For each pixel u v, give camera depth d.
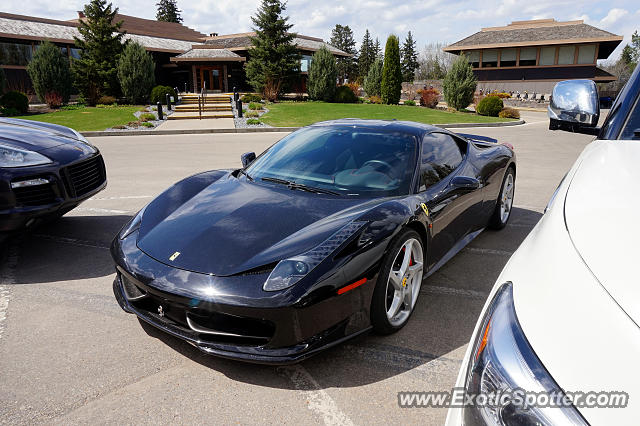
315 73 27.62
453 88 26.70
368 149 3.29
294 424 1.97
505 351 1.04
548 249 1.28
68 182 3.96
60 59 22.92
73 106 23.53
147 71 24.83
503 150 4.58
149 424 1.96
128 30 33.50
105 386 2.22
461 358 2.47
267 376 2.31
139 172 7.86
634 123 2.07
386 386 2.23
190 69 32.59
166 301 2.24
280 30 27.48
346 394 2.17
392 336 2.69
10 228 3.59
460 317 2.92
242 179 3.33
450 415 1.19
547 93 39.94
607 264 1.11
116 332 2.72
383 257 2.39
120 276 2.67
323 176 3.11
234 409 2.06
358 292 2.30
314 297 2.10
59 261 3.86
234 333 2.21
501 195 4.48
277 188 3.05
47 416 2.01
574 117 2.31
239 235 2.42
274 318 2.07
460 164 3.71
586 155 1.95
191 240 2.44
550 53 39.69
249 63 28.19
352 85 36.16
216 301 2.08
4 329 2.75
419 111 24.00
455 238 3.50
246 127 16.78
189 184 3.31
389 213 2.55
